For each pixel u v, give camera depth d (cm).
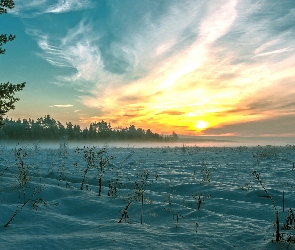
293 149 4316
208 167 1606
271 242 387
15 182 860
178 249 360
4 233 431
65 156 2295
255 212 579
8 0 1141
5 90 1140
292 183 991
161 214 567
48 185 828
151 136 13900
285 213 566
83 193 763
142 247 363
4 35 1151
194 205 655
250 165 1745
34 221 501
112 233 423
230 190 822
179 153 3516
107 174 1215
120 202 659
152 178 1119
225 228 462
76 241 387
